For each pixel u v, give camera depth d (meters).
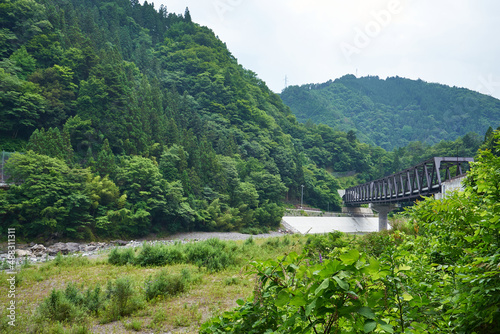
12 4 80.75
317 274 1.71
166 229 55.34
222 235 58.38
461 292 2.29
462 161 28.70
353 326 1.67
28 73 72.88
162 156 65.12
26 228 39.81
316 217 85.25
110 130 65.75
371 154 156.38
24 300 10.96
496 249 2.58
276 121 152.62
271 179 83.81
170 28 190.00
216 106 123.19
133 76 106.62
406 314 2.12
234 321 2.58
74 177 45.12
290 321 1.89
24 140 64.38
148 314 9.21
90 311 9.40
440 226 3.82
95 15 141.25
